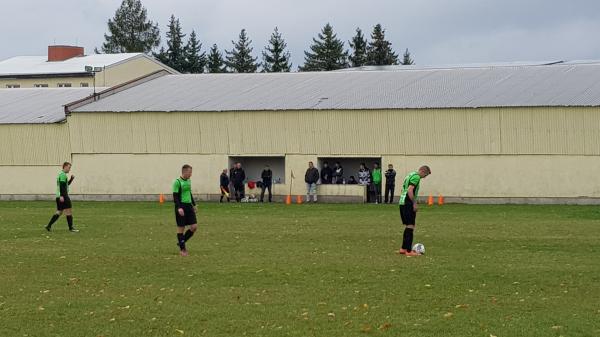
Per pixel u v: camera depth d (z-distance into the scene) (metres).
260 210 49.00
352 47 150.12
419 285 21.55
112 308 19.27
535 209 48.22
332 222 39.72
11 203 59.88
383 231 35.00
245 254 27.58
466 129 55.16
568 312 18.38
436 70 65.94
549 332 16.69
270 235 33.56
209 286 21.75
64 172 36.00
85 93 73.31
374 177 56.81
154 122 62.31
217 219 41.84
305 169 59.41
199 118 61.34
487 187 54.88
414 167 56.69
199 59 149.62
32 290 21.50
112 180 63.53
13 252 28.75
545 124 53.34
